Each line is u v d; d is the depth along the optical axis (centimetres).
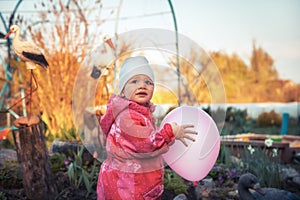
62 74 639
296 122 930
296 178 409
